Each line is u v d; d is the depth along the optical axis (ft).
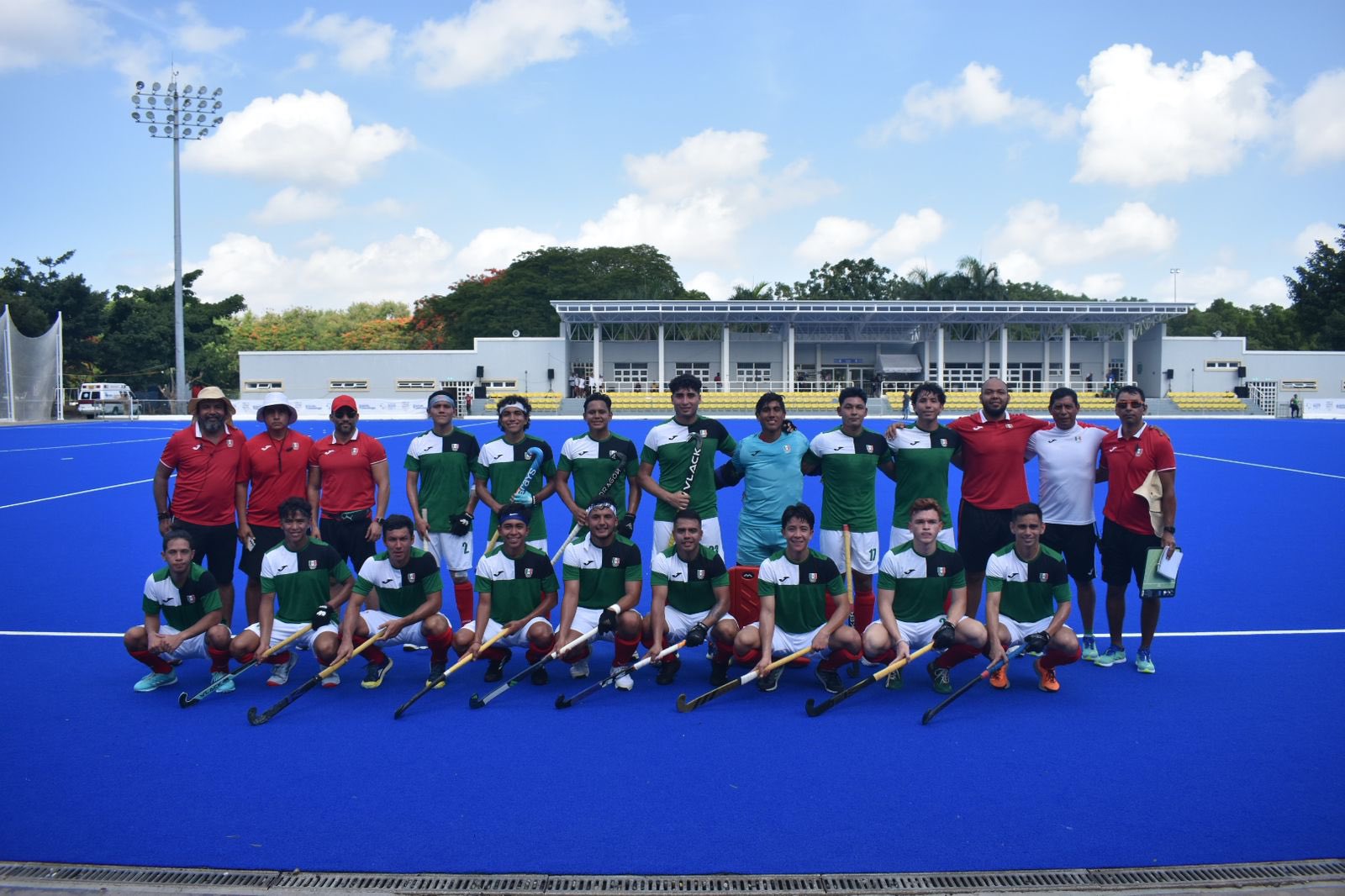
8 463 66.23
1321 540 35.73
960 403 138.92
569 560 19.57
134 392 180.04
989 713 17.67
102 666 20.63
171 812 13.67
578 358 155.84
